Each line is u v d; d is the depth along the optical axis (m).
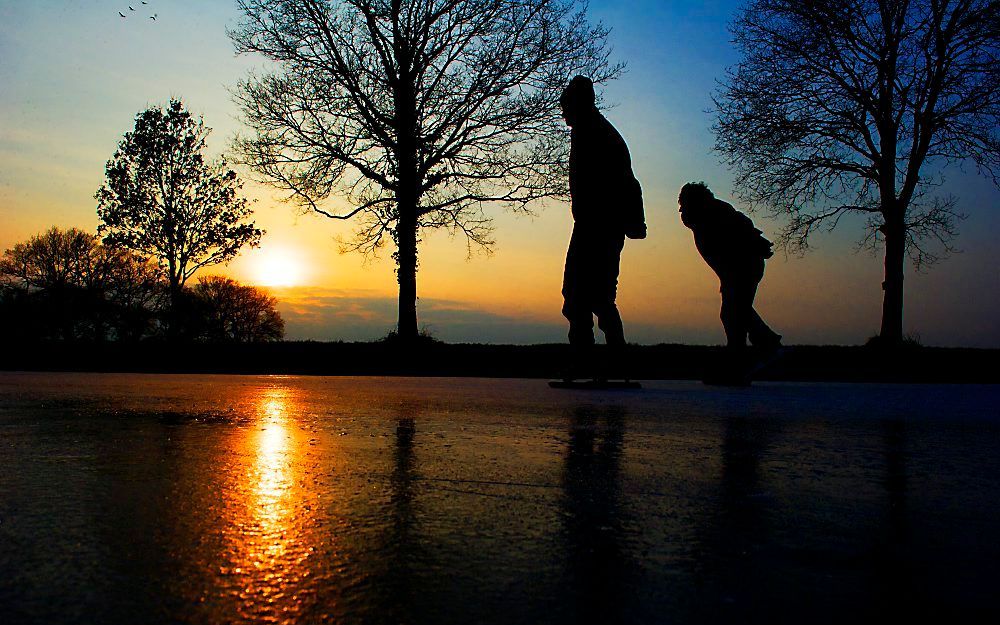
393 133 18.05
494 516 2.10
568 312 7.79
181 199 31.94
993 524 2.04
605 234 7.63
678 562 1.68
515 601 1.43
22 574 1.56
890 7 17.86
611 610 1.39
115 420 4.34
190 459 2.98
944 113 18.02
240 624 1.31
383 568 1.63
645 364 11.55
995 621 1.35
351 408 5.20
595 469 2.83
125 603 1.40
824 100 19.03
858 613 1.38
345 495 2.35
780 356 8.38
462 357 13.38
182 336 32.84
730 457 3.15
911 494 2.43
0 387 7.38
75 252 36.53
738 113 19.64
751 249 8.41
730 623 1.33
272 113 17.42
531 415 4.79
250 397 6.14
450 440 3.57
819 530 1.97
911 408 5.52
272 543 1.81
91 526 1.94
